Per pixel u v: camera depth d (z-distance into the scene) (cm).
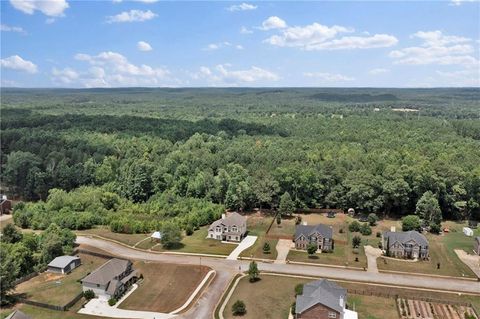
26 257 9794
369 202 14012
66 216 13112
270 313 7888
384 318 7738
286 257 10625
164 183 16000
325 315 7431
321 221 13662
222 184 15062
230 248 11262
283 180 14812
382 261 10400
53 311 8019
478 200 14050
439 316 7812
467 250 11212
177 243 11631
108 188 16112
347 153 18112
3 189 18100
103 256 10606
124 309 8119
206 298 8519
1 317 7712
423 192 14125
